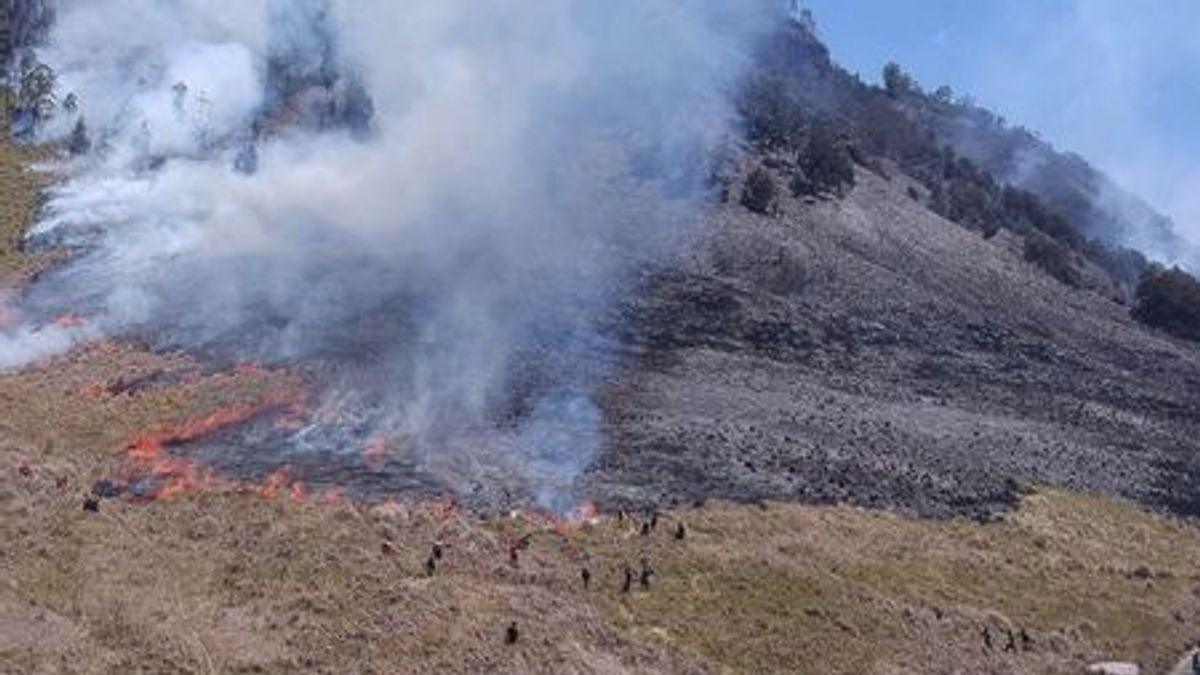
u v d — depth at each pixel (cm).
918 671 5578
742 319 11169
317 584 5409
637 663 5212
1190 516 8444
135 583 5238
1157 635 6412
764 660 5438
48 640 4700
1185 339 14925
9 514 5634
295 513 6094
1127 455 9612
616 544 6184
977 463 8519
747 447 7938
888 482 7769
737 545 6369
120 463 6681
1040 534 7406
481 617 5303
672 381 9281
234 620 5059
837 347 11075
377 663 4878
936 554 6825
